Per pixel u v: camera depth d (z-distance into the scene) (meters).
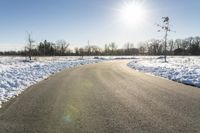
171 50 111.62
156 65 30.89
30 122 5.67
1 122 5.66
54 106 7.32
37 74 17.69
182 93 9.62
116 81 13.77
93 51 119.06
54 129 5.17
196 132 4.98
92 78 15.41
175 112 6.60
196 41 118.69
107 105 7.47
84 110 6.84
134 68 26.17
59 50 104.12
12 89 10.36
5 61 44.25
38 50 92.31
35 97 8.74
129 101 8.09
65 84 12.43
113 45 127.56
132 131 5.04
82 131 5.04
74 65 33.19
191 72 17.88
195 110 6.81
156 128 5.23
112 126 5.38
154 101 8.06
